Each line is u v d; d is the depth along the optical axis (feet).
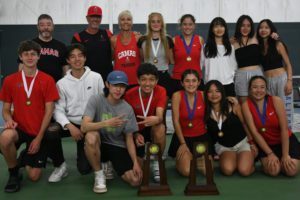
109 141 8.73
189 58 12.23
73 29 38.19
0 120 21.62
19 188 8.29
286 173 9.27
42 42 11.59
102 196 7.73
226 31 11.82
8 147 8.00
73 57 9.24
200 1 38.32
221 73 11.89
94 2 37.70
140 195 7.71
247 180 9.02
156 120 8.60
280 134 9.67
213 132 10.11
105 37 12.67
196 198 7.52
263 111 9.62
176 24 38.70
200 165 9.95
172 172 10.00
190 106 9.95
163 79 12.17
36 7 37.93
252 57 11.97
